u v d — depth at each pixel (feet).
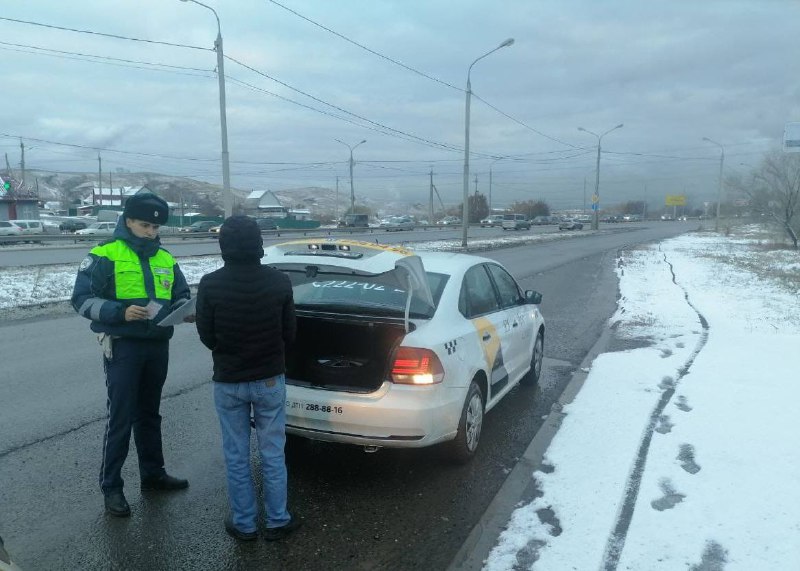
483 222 270.87
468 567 11.64
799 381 22.06
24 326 36.65
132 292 12.94
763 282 57.36
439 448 16.02
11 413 20.16
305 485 15.17
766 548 11.63
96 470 15.81
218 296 11.87
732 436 16.97
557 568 11.25
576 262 88.22
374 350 15.94
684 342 30.25
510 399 22.03
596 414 19.35
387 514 13.76
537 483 14.88
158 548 12.27
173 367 26.50
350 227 204.13
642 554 11.57
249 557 12.03
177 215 267.18
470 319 17.43
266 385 12.34
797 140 55.06
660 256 99.71
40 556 11.92
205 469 15.98
